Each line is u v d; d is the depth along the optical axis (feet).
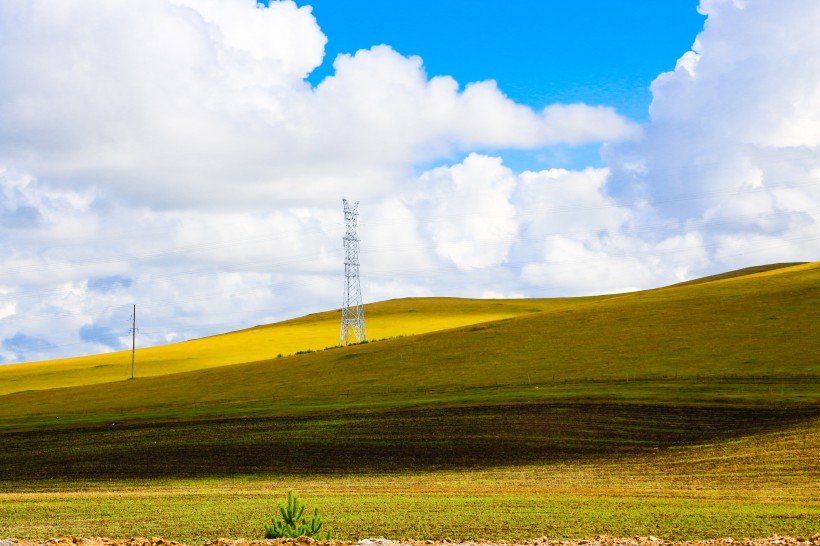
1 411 266.98
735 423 164.96
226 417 210.18
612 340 264.52
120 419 221.25
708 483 121.49
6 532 92.63
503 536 82.07
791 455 135.33
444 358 272.31
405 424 182.70
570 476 132.05
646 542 65.41
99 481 147.54
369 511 102.06
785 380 195.72
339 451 162.71
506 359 257.14
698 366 217.36
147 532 90.79
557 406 189.16
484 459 149.79
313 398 233.76
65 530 93.35
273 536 68.59
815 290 301.22
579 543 65.36
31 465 167.32
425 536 82.74
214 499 118.93
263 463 156.35
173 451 171.83
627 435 161.58
